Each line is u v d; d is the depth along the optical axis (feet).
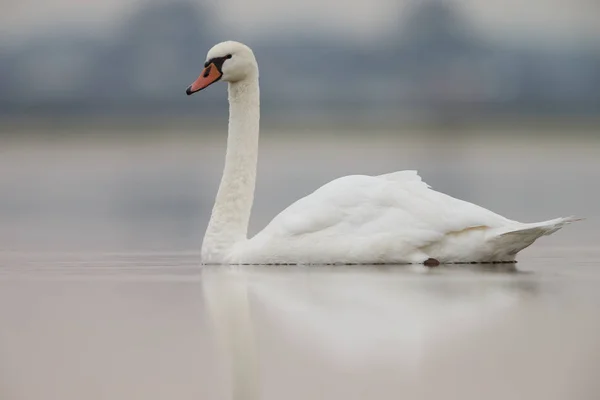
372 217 57.88
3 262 64.75
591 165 152.46
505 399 34.53
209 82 61.72
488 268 57.67
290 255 58.59
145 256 67.26
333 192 58.65
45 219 91.20
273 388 35.76
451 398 34.63
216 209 61.62
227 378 36.70
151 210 98.12
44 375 37.37
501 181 123.65
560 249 68.85
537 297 49.90
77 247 72.23
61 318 46.57
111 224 86.94
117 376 37.04
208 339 42.16
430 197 57.93
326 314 46.19
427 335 42.45
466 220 56.90
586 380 36.47
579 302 48.60
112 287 54.39
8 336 43.14
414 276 54.85
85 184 127.54
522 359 38.96
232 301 49.55
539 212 91.71
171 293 52.16
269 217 87.76
